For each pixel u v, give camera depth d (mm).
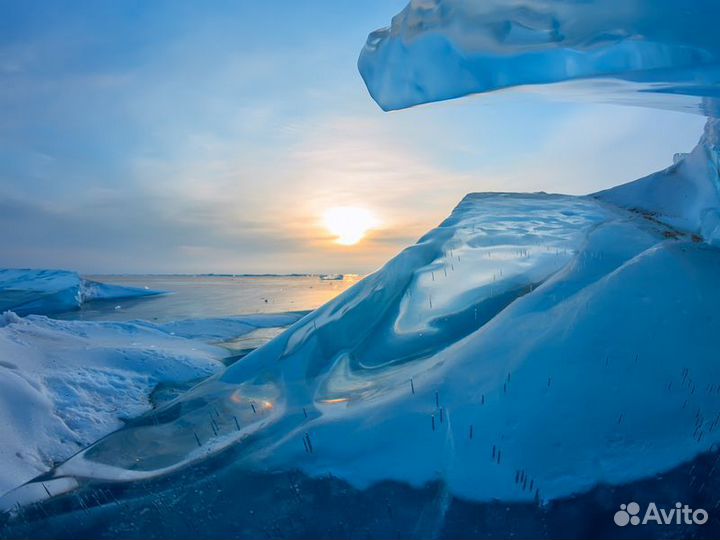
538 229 10039
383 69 5598
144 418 7555
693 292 6590
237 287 60688
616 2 4090
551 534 4254
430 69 5039
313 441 5816
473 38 4652
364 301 8898
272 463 5586
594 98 5559
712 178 9312
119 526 4910
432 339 7516
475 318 7617
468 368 6250
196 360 11633
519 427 5336
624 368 5773
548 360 5984
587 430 5227
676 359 5812
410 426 5613
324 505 4867
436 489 4895
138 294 41688
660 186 11852
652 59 4188
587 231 9531
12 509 5402
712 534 4031
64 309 31375
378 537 4414
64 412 8047
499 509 4566
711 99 5414
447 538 4316
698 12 3861
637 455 4918
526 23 4469
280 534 4562
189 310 29266
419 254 9398
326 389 7195
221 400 7586
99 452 6609
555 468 4895
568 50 4387
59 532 4922
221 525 4766
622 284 6816
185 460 6055
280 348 8594
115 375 10102
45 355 10383
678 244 7746
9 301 30344
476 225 10438
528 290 7852
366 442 5570
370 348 7828
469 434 5355
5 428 7012
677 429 5121
